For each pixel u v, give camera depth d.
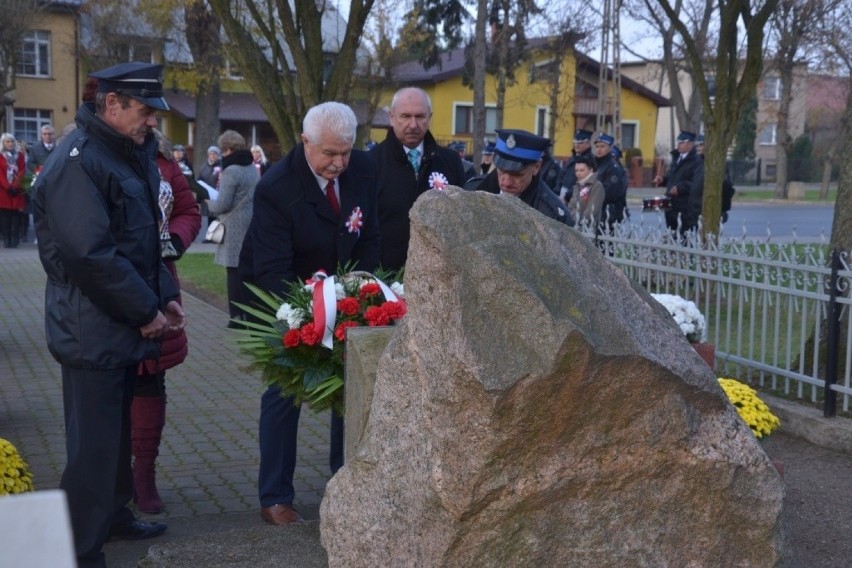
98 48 33.19
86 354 3.70
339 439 4.96
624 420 2.71
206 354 8.72
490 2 29.61
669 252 7.53
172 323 4.28
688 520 2.82
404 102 5.37
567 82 35.41
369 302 4.04
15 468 4.00
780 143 41.88
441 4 34.06
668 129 60.84
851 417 6.13
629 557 2.77
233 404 6.96
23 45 38.31
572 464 2.69
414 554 2.78
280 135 9.59
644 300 3.01
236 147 8.38
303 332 3.94
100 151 3.74
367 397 3.33
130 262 3.78
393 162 5.44
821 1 19.38
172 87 34.72
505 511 2.65
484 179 5.70
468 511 2.63
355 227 4.69
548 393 2.59
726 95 10.36
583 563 2.74
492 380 2.55
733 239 7.10
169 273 4.53
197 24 29.06
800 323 6.52
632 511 2.77
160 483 5.26
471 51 32.75
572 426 2.66
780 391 6.70
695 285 7.29
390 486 2.87
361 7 9.37
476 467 2.60
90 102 3.84
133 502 4.91
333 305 3.94
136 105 3.75
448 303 2.70
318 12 9.55
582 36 29.64
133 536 4.41
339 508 3.05
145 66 3.80
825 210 33.00
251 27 14.27
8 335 9.39
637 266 7.88
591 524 2.74
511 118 46.97
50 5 39.69
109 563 4.17
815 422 6.04
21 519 1.12
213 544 3.91
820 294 6.19
